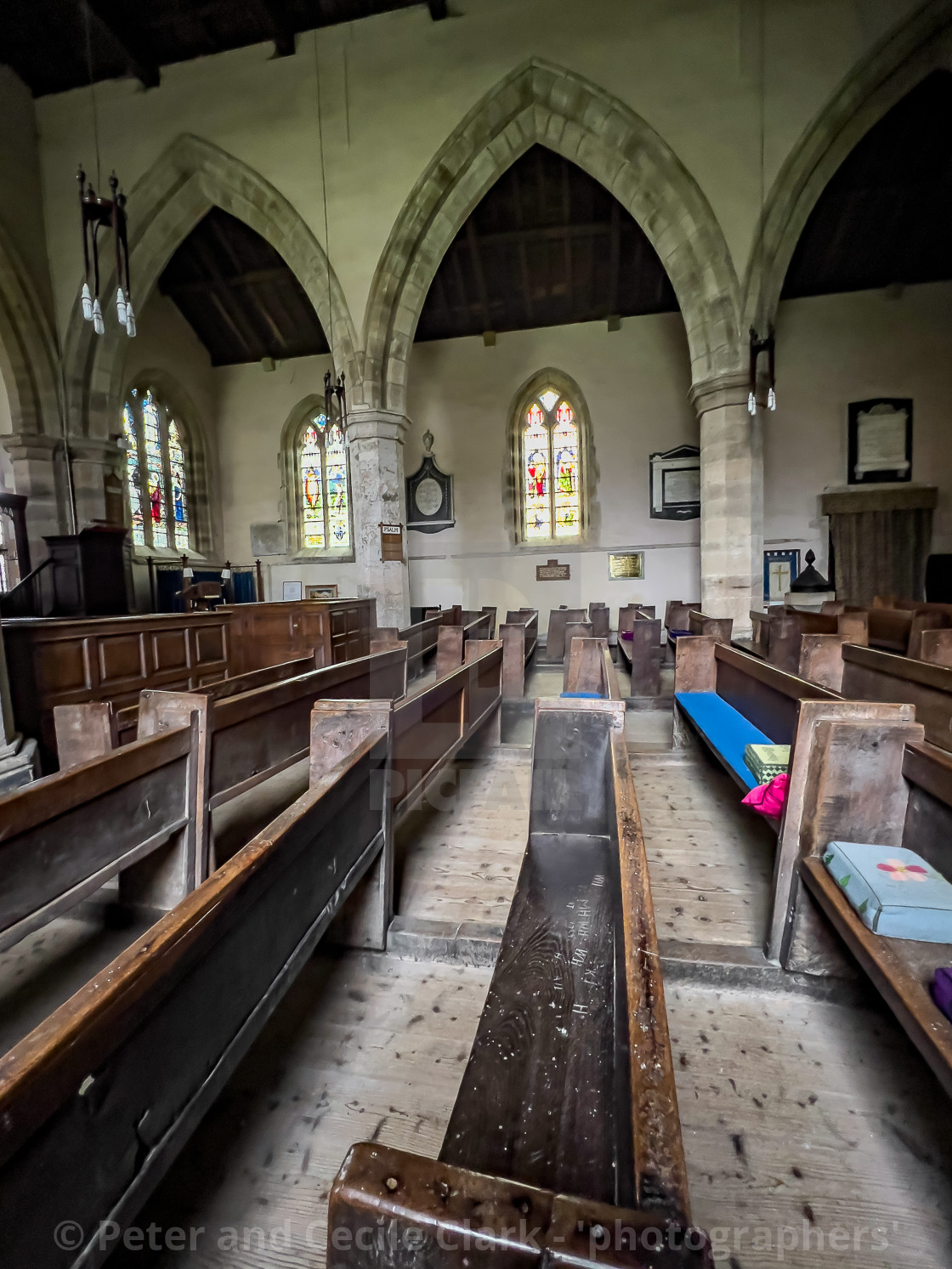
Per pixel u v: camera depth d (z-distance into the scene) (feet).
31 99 31.12
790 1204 3.92
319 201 28.63
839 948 5.77
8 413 32.76
